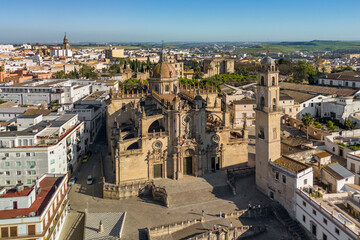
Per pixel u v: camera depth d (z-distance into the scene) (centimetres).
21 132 9506
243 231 7181
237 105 15562
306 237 7150
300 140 10975
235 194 8856
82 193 9319
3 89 17838
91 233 7150
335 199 7344
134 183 9125
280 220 7681
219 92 19438
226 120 10225
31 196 6662
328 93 17375
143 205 8531
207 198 8675
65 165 10012
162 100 10419
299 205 7400
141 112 10244
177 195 8706
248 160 11112
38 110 12688
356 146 10369
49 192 7244
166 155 9619
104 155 12400
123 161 9194
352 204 7000
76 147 11244
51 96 17550
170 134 9656
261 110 8569
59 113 12356
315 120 16100
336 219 6169
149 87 12525
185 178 9725
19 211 6388
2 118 13662
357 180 8631
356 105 15325
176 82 12094
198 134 9744
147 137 9362
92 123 13912
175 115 9450
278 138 8594
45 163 9050
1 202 6450
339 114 15400
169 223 7562
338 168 8444
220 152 10212
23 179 9088
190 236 7112
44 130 9831
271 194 8500
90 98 17000
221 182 9388
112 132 10919
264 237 7156
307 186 7612
